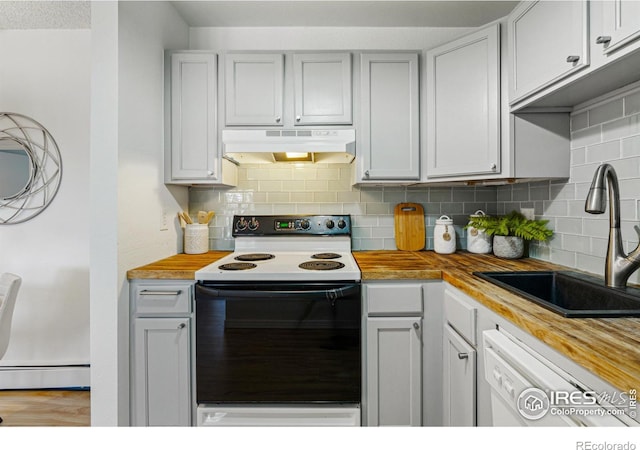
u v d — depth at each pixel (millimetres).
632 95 1186
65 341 2217
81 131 2203
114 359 1420
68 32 2182
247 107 1797
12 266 2205
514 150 1503
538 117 1505
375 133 1792
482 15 2025
